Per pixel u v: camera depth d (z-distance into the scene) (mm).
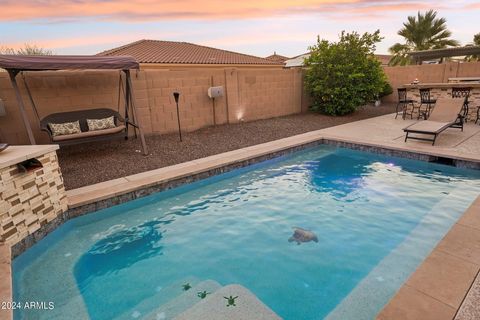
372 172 6020
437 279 2350
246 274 3121
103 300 2814
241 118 10266
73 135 5973
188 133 8648
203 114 9234
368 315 2438
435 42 25188
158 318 2551
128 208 4742
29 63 4938
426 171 5949
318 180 5711
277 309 2621
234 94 9836
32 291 2963
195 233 3988
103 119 6953
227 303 2674
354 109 11500
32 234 3607
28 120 5875
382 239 3656
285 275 3080
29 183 3545
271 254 3461
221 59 16266
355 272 3076
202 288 2924
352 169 6254
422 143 6848
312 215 4344
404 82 14852
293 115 11773
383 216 4203
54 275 3209
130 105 7734
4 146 3482
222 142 7602
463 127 8477
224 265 3291
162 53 15383
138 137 8016
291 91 11680
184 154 6574
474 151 5953
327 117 11242
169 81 8273
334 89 10898
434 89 9664
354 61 10867
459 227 3119
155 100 8133
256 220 4273
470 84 8820
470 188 4965
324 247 3543
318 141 7926
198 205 4820
